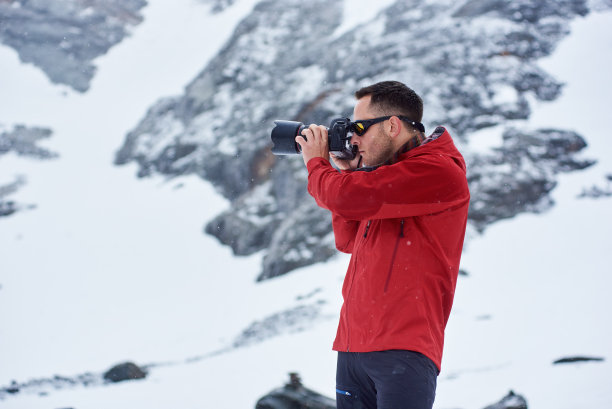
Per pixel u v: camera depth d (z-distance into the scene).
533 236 20.25
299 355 10.77
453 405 5.06
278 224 31.11
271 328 15.22
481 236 21.06
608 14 40.66
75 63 81.81
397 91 1.72
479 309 12.77
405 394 1.47
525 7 39.59
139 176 49.28
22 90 75.50
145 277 31.91
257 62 51.97
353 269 1.73
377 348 1.53
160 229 38.44
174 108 56.31
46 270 35.91
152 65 81.00
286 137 1.84
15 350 21.41
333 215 1.99
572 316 10.38
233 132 43.53
